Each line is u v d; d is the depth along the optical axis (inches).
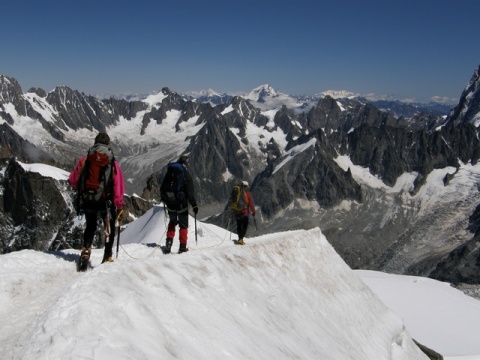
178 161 668.1
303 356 570.6
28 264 526.3
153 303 411.2
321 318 824.9
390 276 3954.2
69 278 507.5
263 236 1047.6
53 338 288.7
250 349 451.2
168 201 659.4
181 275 532.1
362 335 958.4
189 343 381.4
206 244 842.2
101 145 506.3
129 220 5369.1
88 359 266.8
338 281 1069.1
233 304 560.1
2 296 433.4
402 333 1207.6
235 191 868.0
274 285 761.0
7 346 327.6
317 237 1155.3
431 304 3152.1
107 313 336.8
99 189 500.1
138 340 327.0
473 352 2313.0
